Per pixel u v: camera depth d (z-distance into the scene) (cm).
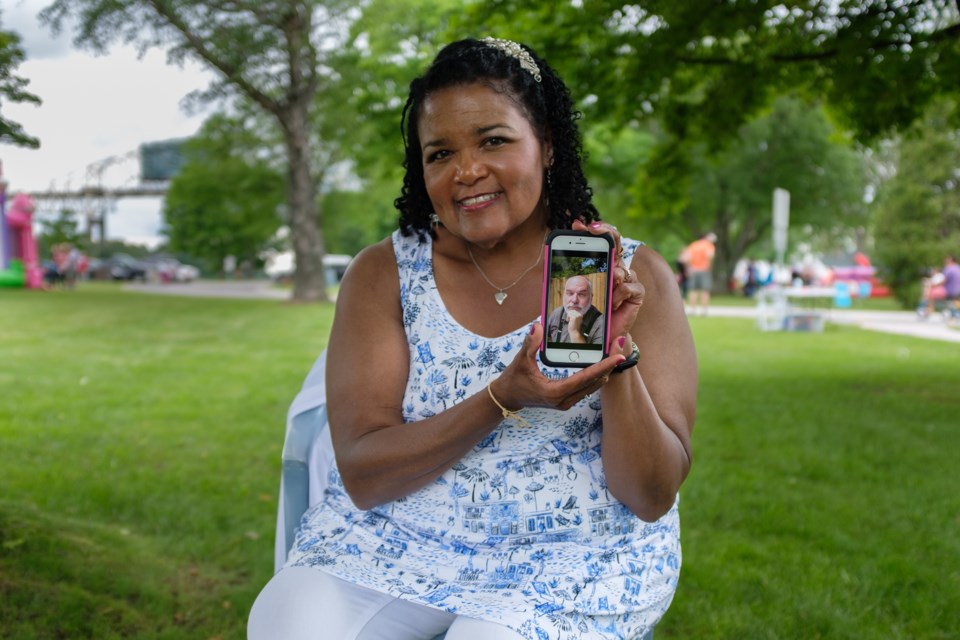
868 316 2067
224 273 5909
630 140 2572
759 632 308
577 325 158
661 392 175
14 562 325
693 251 2116
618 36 640
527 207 177
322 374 230
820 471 522
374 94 1845
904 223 2408
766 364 1028
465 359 180
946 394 812
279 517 231
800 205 3372
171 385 834
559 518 173
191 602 327
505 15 645
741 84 661
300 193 2334
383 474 173
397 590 168
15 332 1355
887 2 568
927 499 470
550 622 156
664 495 169
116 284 4181
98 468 521
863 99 627
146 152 5578
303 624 160
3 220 3053
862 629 310
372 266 193
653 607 175
